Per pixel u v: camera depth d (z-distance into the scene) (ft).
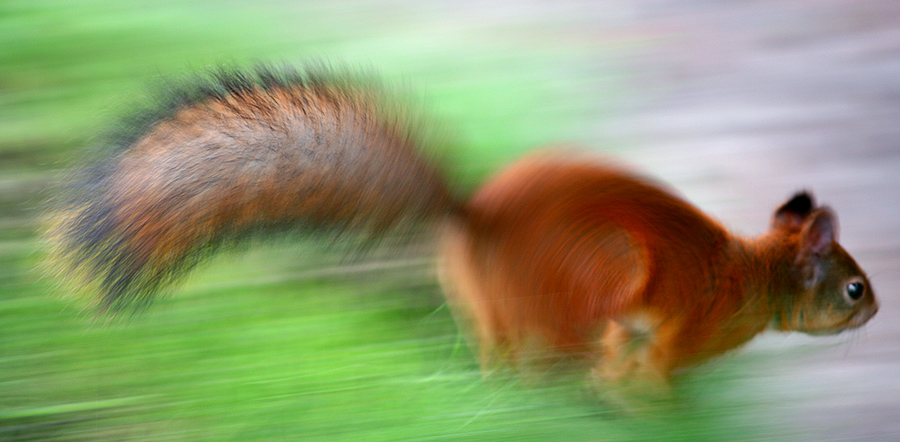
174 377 5.70
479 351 5.76
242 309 5.86
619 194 5.69
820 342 5.82
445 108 6.64
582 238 5.66
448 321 5.86
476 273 5.74
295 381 5.67
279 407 5.63
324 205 5.65
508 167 5.80
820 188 6.40
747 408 5.63
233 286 5.92
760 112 6.75
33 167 6.33
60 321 5.81
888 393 5.73
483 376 5.70
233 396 5.65
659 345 5.69
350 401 5.64
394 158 5.67
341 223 5.67
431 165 5.70
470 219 5.74
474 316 5.75
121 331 5.80
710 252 5.71
